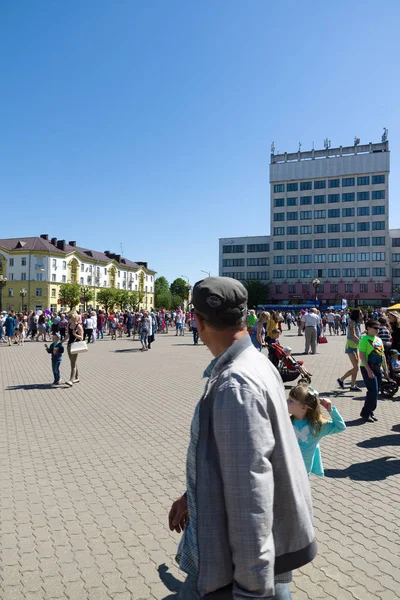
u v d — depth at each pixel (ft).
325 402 12.95
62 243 316.40
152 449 20.85
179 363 54.39
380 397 33.78
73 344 38.52
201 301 5.74
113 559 11.65
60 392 35.50
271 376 5.36
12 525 13.50
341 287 290.35
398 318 33.58
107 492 15.94
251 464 4.63
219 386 5.04
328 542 12.57
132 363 54.54
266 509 4.59
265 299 294.25
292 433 5.46
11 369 49.80
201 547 4.84
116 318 116.57
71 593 10.25
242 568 4.50
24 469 18.25
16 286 295.28
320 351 67.41
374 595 10.14
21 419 26.58
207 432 5.14
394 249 289.74
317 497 15.72
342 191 292.40
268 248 315.37
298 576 10.94
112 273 360.48
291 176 304.71
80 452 20.42
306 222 300.61
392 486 16.72
